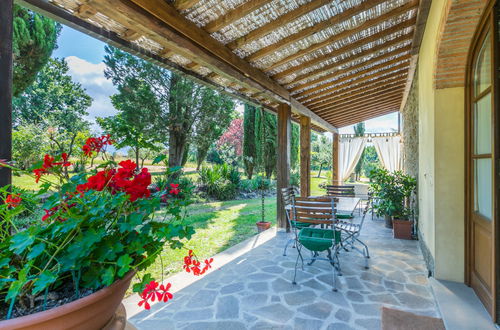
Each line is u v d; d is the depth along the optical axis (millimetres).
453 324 1646
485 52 1831
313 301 2115
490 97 1741
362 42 3074
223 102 9203
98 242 736
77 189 773
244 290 2309
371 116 7441
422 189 3217
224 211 6715
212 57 2602
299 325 1806
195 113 8859
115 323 766
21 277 593
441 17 1913
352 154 8641
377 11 2570
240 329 1770
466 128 2150
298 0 2189
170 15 2053
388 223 4641
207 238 4156
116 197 747
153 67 7504
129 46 2373
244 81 3170
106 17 2000
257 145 11047
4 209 781
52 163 785
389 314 1911
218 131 9602
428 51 2637
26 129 5914
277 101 4195
